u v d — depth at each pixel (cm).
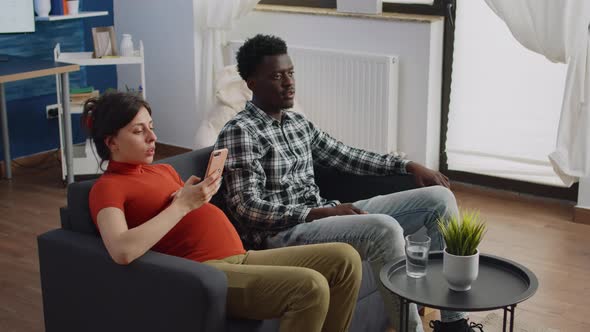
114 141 229
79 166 475
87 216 234
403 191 289
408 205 281
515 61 428
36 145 509
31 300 317
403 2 454
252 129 273
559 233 388
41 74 420
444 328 240
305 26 479
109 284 224
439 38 441
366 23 454
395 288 214
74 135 530
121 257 211
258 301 221
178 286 209
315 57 466
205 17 496
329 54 459
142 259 216
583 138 382
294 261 238
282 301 219
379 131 453
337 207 265
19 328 293
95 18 527
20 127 497
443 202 278
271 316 223
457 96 451
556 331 290
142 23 524
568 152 388
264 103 280
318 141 301
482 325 275
